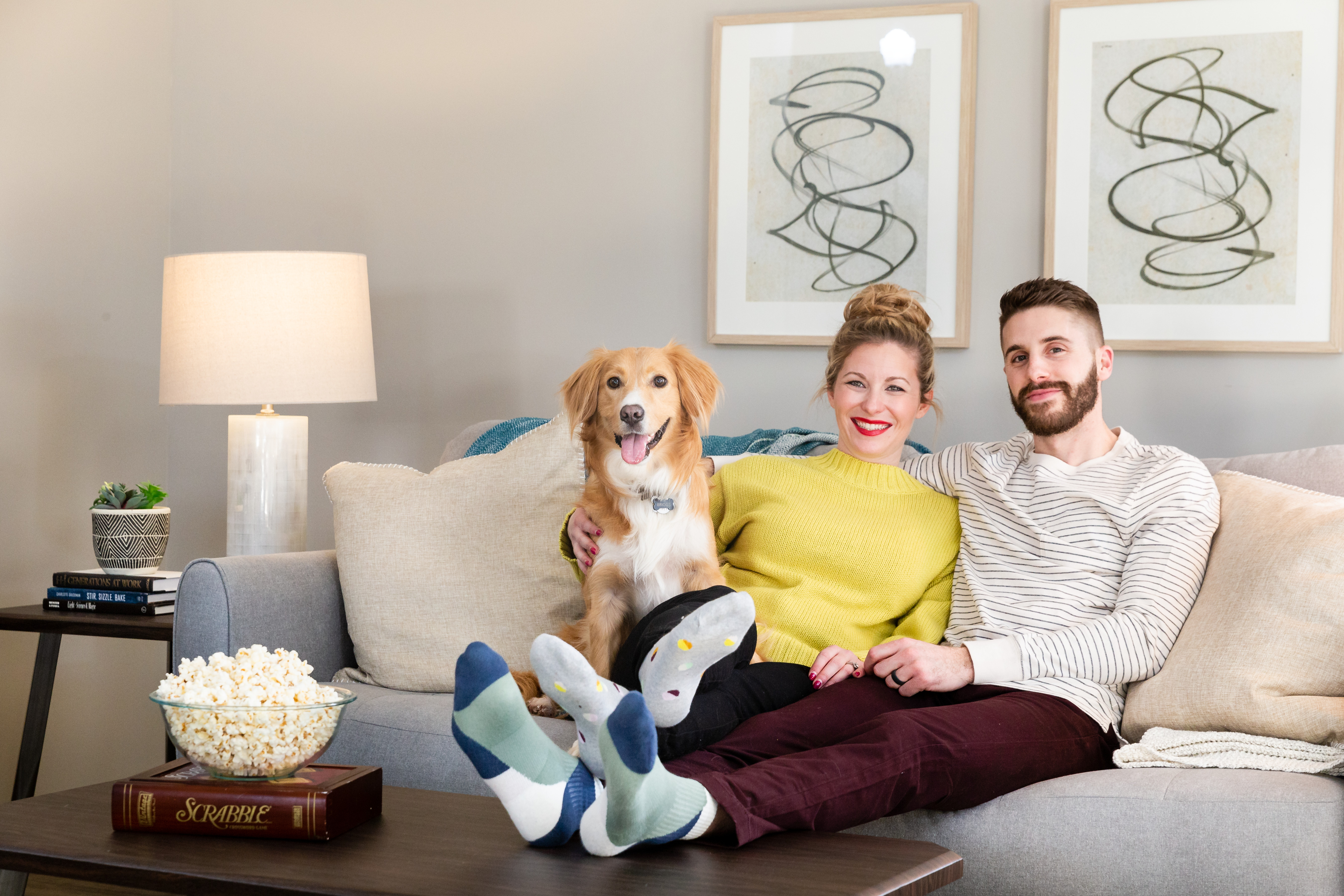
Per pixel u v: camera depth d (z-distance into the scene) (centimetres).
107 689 297
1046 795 147
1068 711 161
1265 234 238
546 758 119
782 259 269
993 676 167
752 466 205
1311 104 235
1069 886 142
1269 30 238
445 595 200
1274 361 240
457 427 299
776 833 128
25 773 237
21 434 274
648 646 159
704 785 124
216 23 318
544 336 291
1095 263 249
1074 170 249
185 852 120
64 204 286
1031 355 188
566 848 122
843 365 198
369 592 203
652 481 184
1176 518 175
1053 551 180
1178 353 245
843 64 264
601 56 285
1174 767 152
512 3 292
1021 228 255
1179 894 138
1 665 269
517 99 292
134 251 309
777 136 269
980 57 257
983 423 257
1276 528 165
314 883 110
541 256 291
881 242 262
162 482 320
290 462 256
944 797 144
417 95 301
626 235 284
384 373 304
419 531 204
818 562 190
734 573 199
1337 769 143
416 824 131
